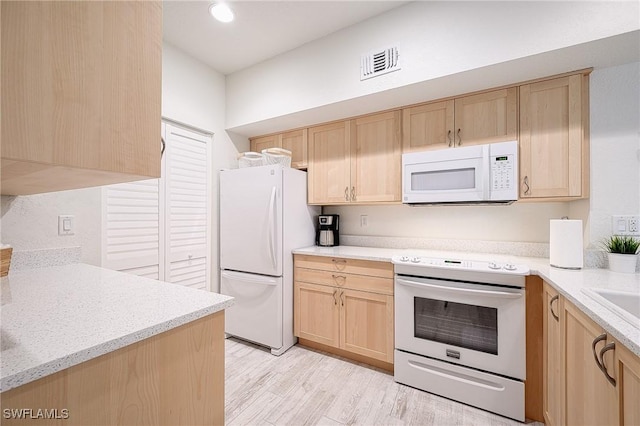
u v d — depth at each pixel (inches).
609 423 35.4
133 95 29.9
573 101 66.1
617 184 63.0
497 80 70.9
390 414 64.1
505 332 63.7
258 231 95.8
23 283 46.0
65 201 65.4
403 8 74.2
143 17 31.2
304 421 61.9
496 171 72.9
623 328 32.6
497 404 63.9
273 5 74.0
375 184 92.7
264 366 84.7
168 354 30.7
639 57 60.5
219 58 99.3
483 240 88.5
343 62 83.3
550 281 53.9
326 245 106.3
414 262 73.9
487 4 64.4
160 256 89.3
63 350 23.3
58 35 24.4
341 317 88.2
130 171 29.5
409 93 78.3
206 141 104.3
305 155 107.6
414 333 74.4
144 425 28.4
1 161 22.3
